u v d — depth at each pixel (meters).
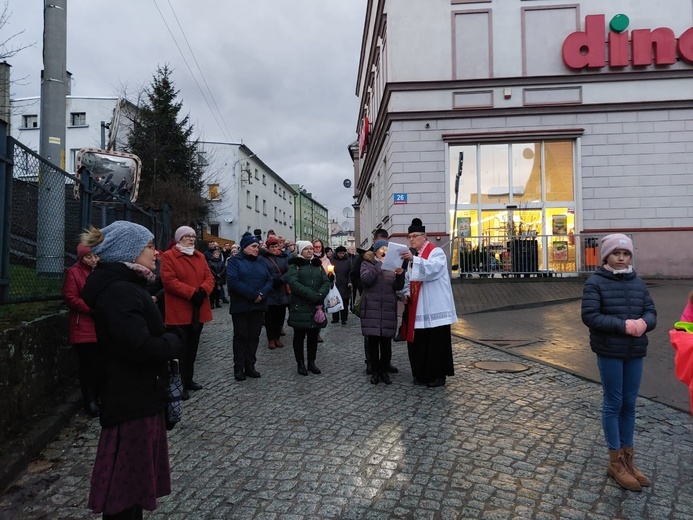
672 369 6.32
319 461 3.93
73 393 5.49
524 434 4.43
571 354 7.32
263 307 6.39
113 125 21.98
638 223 14.62
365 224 27.09
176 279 5.60
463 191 15.04
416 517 3.14
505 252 14.01
